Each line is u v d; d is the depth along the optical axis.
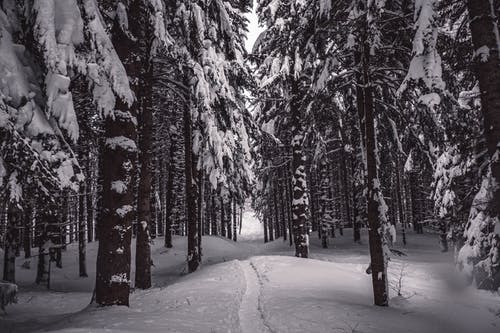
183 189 38.19
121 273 8.16
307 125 14.89
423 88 8.26
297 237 18.17
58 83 6.23
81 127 12.67
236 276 14.09
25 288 17.20
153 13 9.48
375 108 11.70
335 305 9.16
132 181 8.52
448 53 9.93
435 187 21.91
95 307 7.96
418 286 13.67
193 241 18.53
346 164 37.16
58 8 6.22
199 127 17.91
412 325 7.95
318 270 14.53
